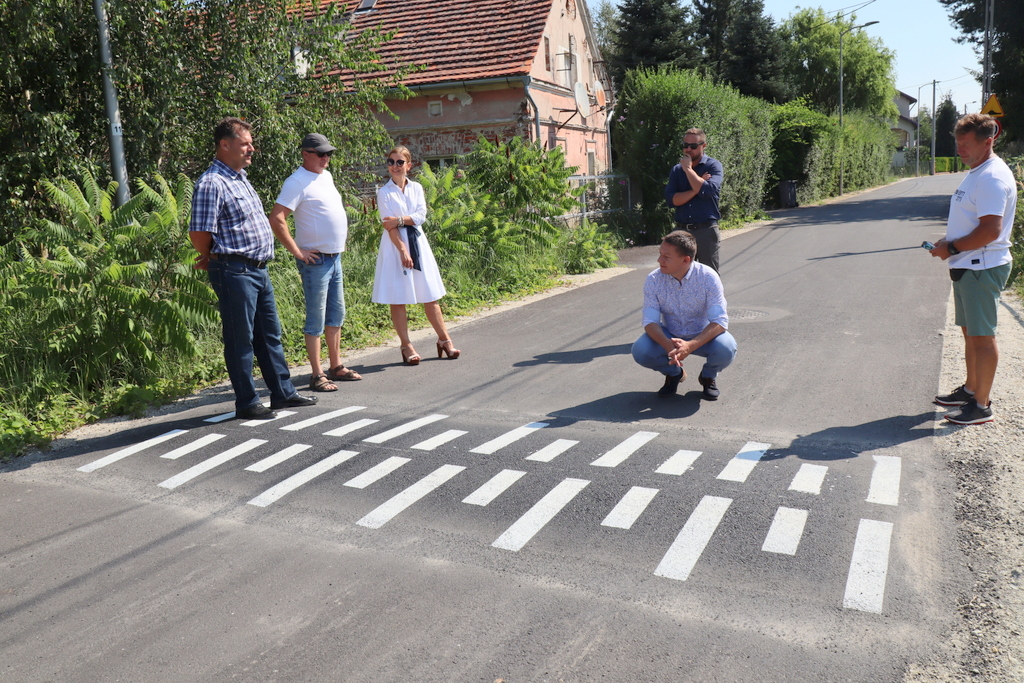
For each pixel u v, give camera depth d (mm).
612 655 2742
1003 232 4578
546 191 13039
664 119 19859
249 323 5676
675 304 5621
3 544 3855
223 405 6227
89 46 9133
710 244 7680
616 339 7988
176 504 4238
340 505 4109
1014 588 3041
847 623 2869
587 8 23047
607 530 3680
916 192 38656
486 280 11391
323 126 11523
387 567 3438
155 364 6926
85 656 2885
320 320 6434
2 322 6617
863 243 15820
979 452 4344
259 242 5633
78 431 5777
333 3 11453
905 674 2588
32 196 9297
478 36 18891
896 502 3793
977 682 2537
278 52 10875
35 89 9172
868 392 5609
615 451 4680
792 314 8688
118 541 3820
